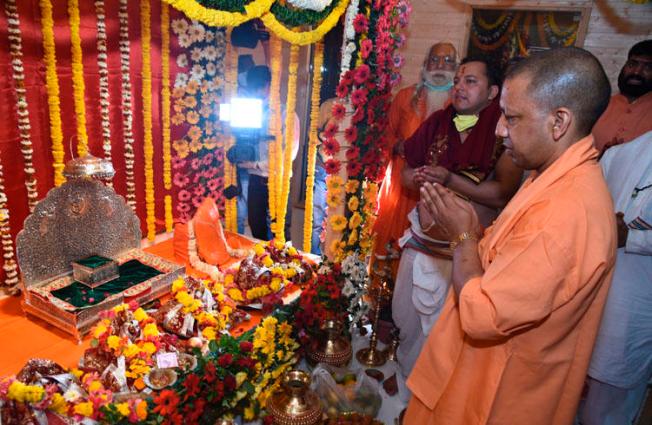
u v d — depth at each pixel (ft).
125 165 8.50
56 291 6.75
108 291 6.89
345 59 7.91
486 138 7.27
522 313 3.45
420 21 11.25
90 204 7.27
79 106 7.25
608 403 7.35
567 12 9.92
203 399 5.65
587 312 4.00
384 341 8.97
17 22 6.18
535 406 4.01
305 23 6.82
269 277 7.51
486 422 4.05
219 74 9.78
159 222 9.53
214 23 5.48
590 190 3.59
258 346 6.40
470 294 3.73
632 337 6.95
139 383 5.47
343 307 7.93
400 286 8.00
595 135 8.29
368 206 9.32
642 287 6.82
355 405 6.72
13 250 7.07
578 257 3.48
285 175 9.88
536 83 3.58
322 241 9.85
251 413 6.35
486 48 10.80
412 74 11.58
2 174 6.63
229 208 10.58
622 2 9.37
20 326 6.45
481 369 4.15
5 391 4.59
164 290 7.30
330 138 8.33
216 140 10.07
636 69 7.68
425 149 8.03
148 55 8.29
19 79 6.37
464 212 4.29
